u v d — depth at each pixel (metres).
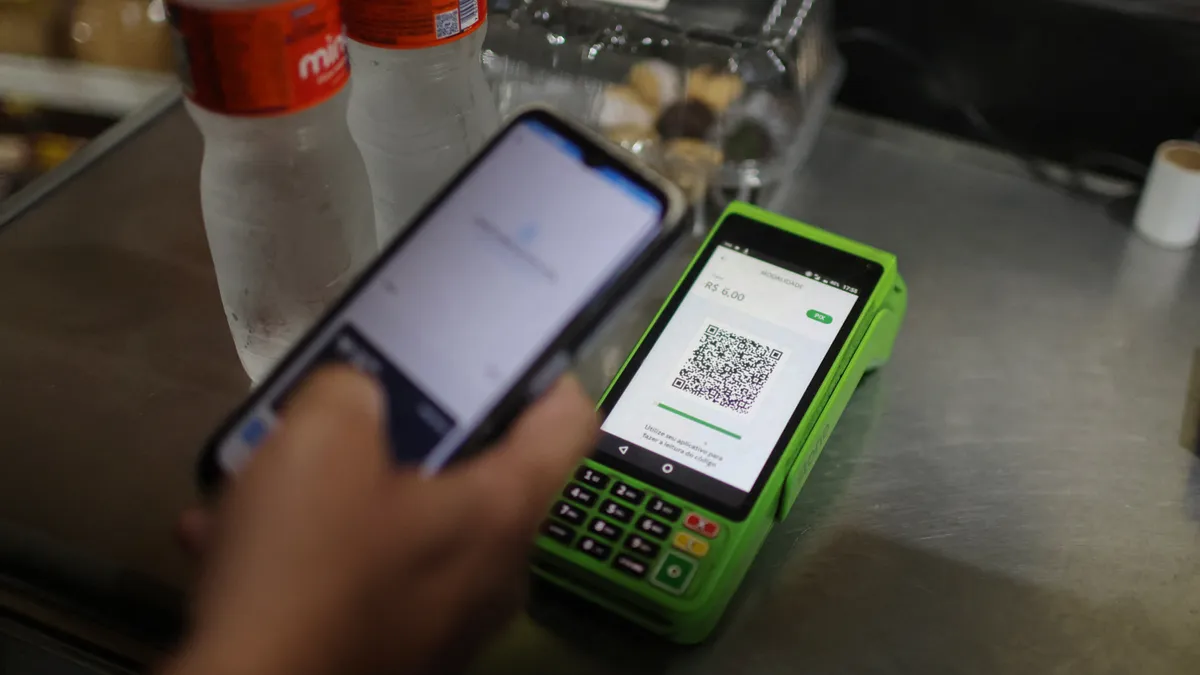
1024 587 0.45
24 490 0.48
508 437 0.35
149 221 0.63
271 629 0.27
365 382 0.32
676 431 0.46
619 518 0.43
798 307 0.50
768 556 0.46
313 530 0.28
